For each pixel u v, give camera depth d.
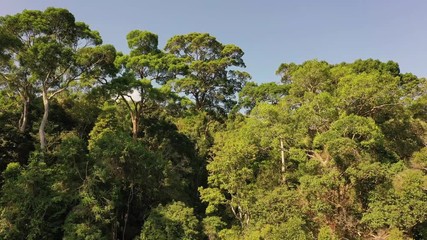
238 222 27.06
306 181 21.94
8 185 20.23
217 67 46.25
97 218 20.31
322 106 25.39
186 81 43.88
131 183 24.36
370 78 24.73
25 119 28.28
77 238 19.42
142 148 25.09
